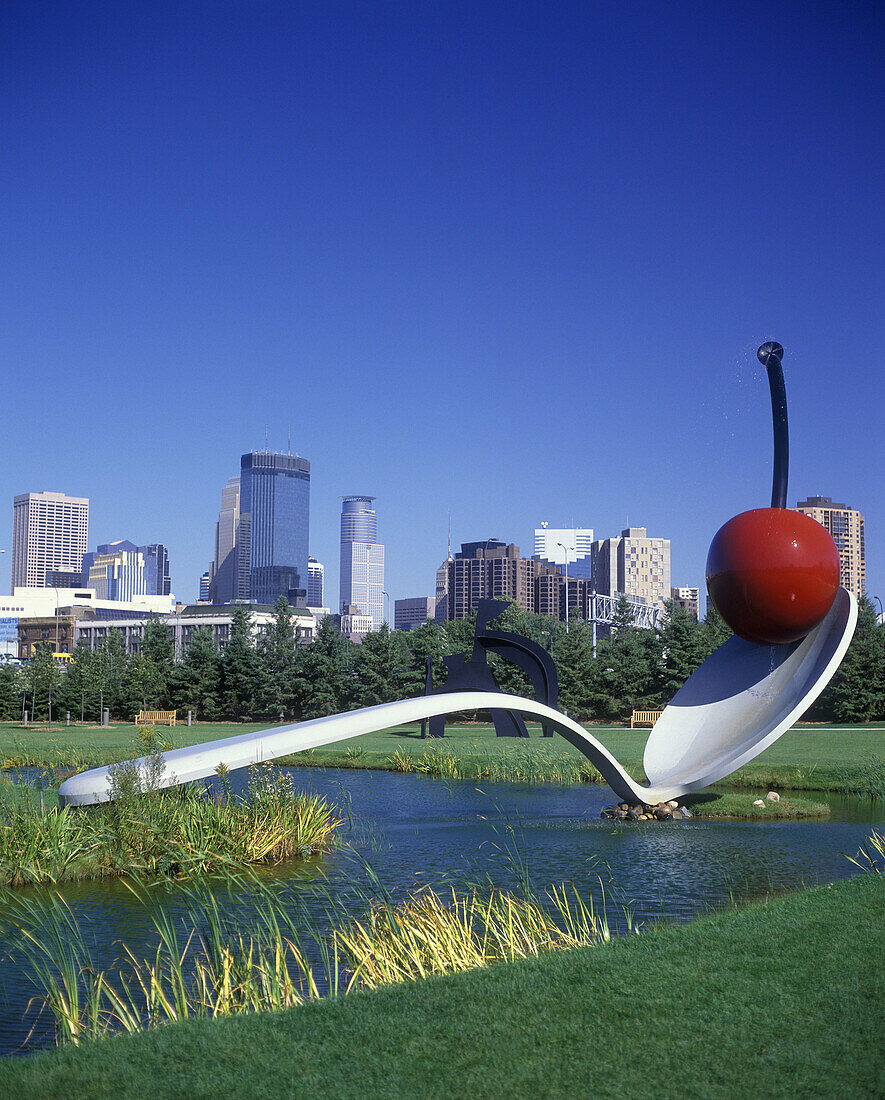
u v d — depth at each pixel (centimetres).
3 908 1347
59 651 14525
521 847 1823
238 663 6719
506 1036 616
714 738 2247
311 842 1770
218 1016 693
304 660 6725
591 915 1218
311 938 1148
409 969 904
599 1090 541
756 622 2094
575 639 6334
